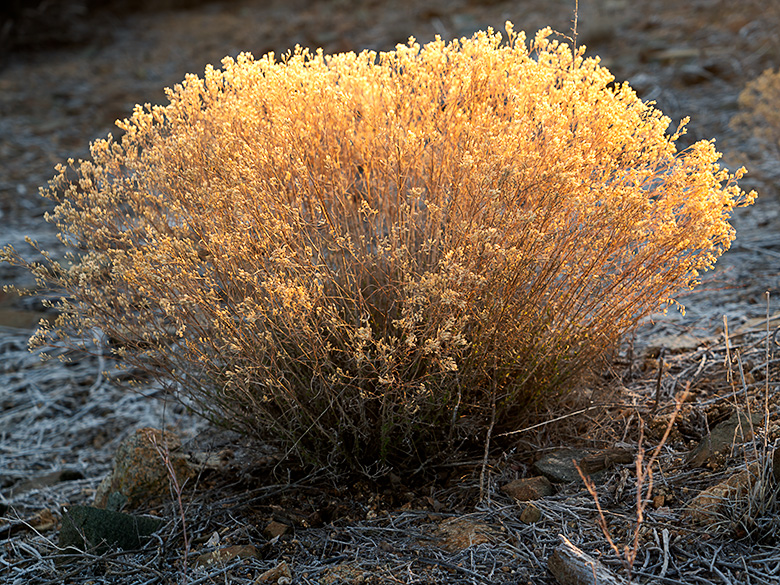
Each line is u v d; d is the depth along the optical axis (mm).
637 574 1881
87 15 14312
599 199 2285
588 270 2322
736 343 3082
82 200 2623
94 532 2365
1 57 12430
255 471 2727
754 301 3570
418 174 2471
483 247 2178
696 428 2516
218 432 2912
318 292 2213
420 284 2080
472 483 2438
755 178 5297
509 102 2371
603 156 2348
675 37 9000
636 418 2645
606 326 2416
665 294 2408
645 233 2260
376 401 2420
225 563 2193
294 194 2391
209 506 2518
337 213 2512
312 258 2387
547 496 2303
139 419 3645
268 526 2354
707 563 1887
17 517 2848
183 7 15125
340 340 2328
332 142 2498
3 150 8312
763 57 7805
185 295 2223
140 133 2652
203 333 2441
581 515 2186
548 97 2434
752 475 2100
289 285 2162
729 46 8320
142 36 13555
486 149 2262
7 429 3678
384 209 2461
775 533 1952
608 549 2010
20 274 5320
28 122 9414
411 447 2451
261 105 2482
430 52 2516
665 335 3344
